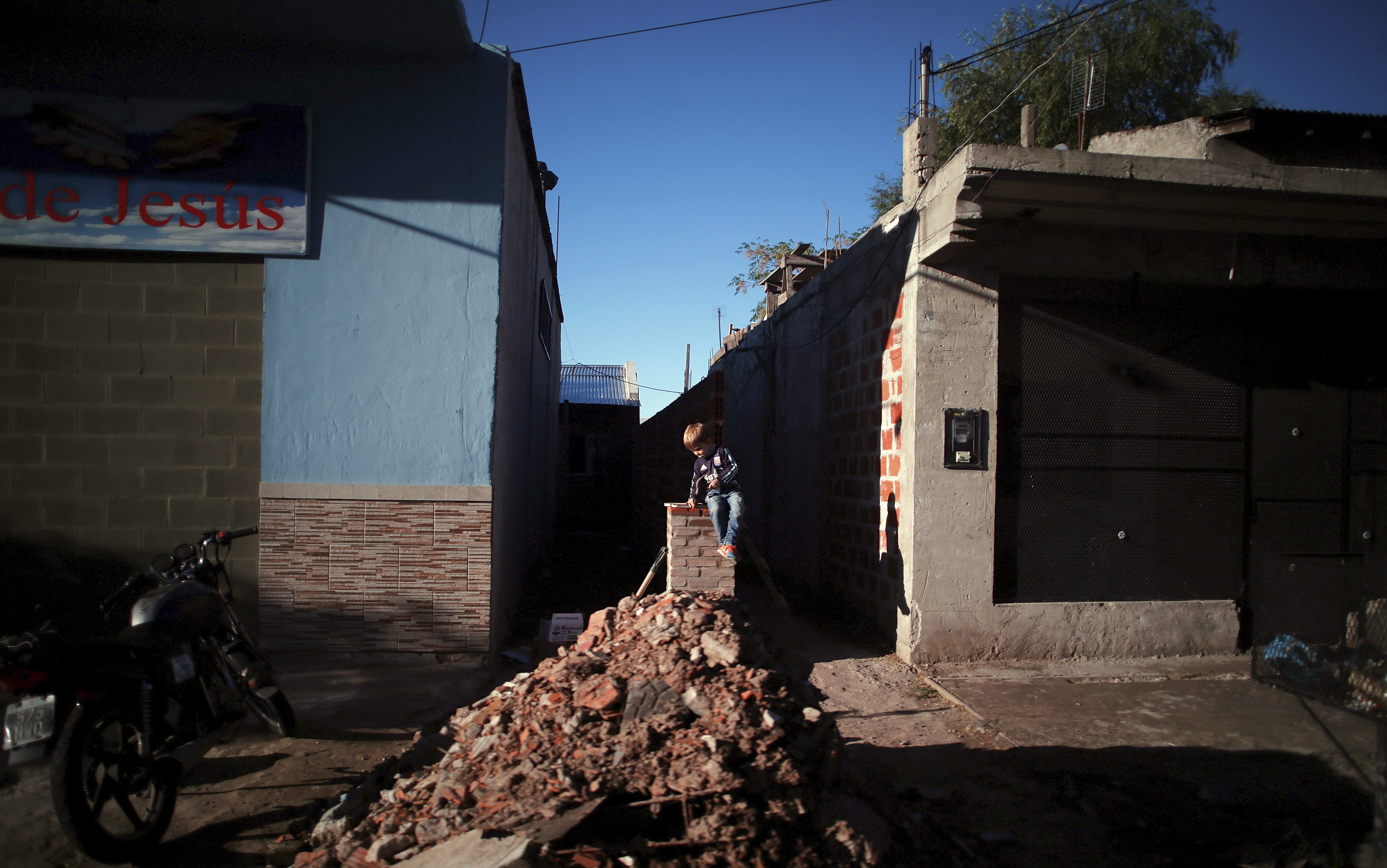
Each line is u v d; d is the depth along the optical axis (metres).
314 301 6.26
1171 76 15.10
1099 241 6.57
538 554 12.49
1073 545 6.52
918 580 6.24
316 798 3.85
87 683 3.12
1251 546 6.71
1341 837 3.52
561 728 3.28
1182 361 6.74
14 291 6.12
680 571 5.99
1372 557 4.25
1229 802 3.89
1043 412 6.53
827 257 12.63
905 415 6.45
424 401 6.31
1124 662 6.35
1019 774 4.24
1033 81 15.29
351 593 6.21
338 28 5.94
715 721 3.19
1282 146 7.16
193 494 6.23
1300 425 6.87
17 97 6.01
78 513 6.16
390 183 6.32
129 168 6.11
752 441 12.70
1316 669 4.22
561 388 29.73
